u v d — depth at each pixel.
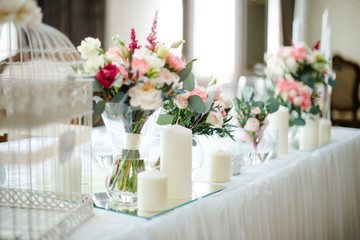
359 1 4.51
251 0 5.51
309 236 2.03
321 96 2.47
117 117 1.18
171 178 1.30
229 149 1.63
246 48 5.55
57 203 1.11
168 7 4.75
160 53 1.19
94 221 1.08
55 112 0.91
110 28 4.10
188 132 1.31
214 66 5.42
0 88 1.05
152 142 1.41
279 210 1.75
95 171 1.64
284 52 2.40
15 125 0.88
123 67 1.15
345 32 4.60
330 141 2.61
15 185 1.31
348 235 2.60
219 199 1.35
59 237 0.91
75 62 1.08
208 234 1.29
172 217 1.14
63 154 0.96
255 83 2.90
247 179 1.61
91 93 1.09
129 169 1.21
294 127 2.36
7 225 0.95
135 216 1.13
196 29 5.11
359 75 4.55
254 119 1.82
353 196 2.71
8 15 0.89
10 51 1.04
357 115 4.59
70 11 3.75
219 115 1.43
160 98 1.16
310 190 2.04
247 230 1.48
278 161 1.97
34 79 1.05
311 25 4.90
